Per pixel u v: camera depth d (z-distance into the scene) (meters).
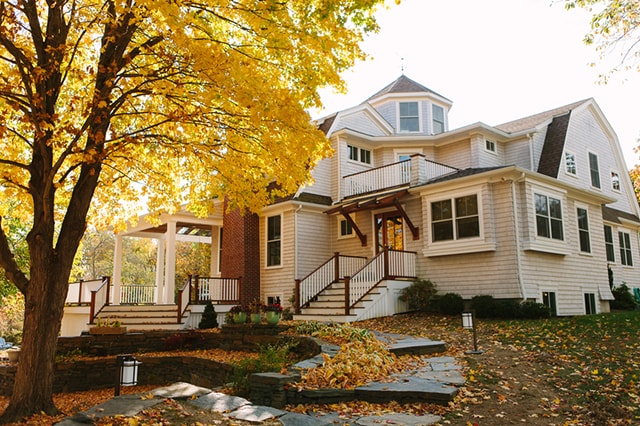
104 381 12.26
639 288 24.78
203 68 7.50
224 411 5.67
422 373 7.98
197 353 13.02
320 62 8.34
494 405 6.57
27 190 7.86
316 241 20.34
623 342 10.09
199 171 10.61
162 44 8.43
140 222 20.50
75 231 7.79
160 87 8.18
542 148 21.61
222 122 8.96
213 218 21.34
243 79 7.61
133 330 15.52
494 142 21.72
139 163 10.25
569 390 7.29
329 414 6.12
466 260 16.47
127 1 7.46
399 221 18.83
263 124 8.43
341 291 17.33
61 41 7.82
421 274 17.64
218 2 7.05
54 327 7.46
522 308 14.54
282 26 7.56
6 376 11.81
